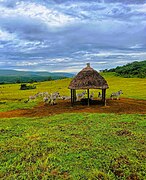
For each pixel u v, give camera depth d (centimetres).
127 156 1252
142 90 5272
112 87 6444
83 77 3016
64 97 3778
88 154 1298
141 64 12462
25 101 3856
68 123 2059
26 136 1694
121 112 2541
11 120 2306
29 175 1095
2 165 1220
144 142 1493
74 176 1056
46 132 1766
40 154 1337
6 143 1551
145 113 2484
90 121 2094
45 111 2789
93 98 3844
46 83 9756
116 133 1697
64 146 1428
